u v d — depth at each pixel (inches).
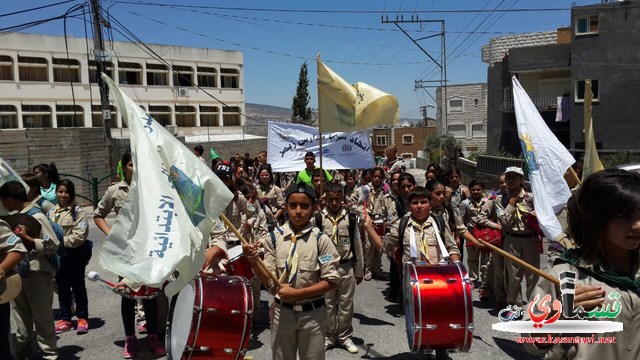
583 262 91.7
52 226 220.2
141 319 254.8
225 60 2087.8
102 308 291.3
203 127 2038.6
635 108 1141.1
